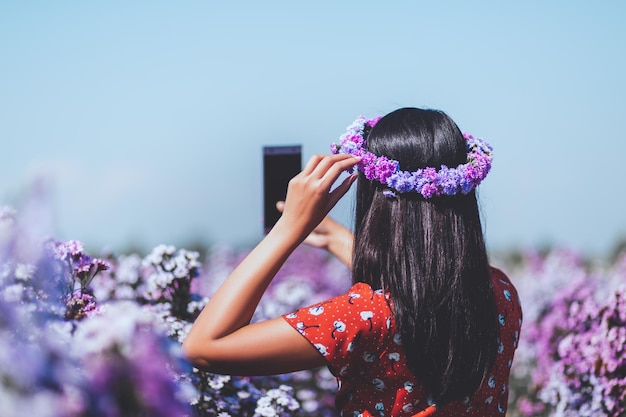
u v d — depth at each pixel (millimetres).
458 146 1740
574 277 6109
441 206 1690
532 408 4410
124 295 3471
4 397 1109
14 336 1191
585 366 3102
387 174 1670
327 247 2369
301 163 2338
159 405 1153
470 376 1643
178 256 2889
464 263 1665
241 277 1572
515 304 1882
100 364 1132
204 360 1536
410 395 1624
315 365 1577
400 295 1610
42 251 1444
